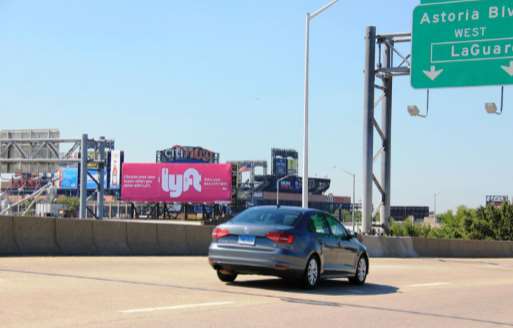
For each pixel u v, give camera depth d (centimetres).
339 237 1594
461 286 1852
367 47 3462
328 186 16262
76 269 1686
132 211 11100
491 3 2884
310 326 1005
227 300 1231
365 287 1662
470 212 9425
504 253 5159
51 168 6662
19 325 896
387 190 3628
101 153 7050
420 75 2998
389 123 3594
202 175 10300
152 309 1080
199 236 2742
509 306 1397
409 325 1067
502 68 2853
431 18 2988
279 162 14662
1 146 6544
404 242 3866
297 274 1421
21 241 2059
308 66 3369
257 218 1477
